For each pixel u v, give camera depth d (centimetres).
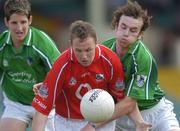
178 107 3900
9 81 2203
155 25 5566
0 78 2216
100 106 1833
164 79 5075
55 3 5728
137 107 2036
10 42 2125
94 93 1852
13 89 2220
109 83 1964
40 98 1945
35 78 2167
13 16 2059
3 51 2145
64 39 5628
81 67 1911
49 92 1927
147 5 5550
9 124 2211
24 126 2222
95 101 1836
